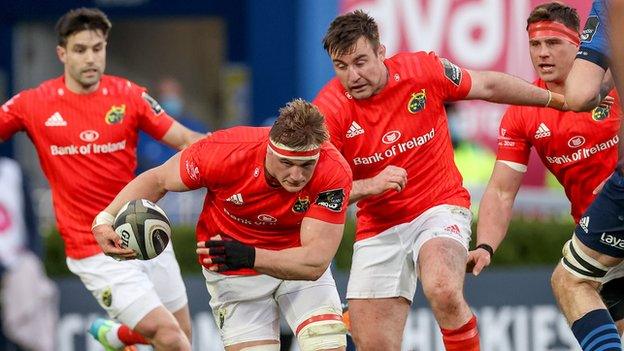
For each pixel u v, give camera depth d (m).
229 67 55.81
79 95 26.48
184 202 44.22
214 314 23.86
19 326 31.59
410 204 23.55
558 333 36.34
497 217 23.91
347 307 26.06
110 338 28.30
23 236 31.77
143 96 26.91
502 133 24.22
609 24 11.52
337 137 22.83
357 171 23.42
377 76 22.09
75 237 26.78
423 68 22.72
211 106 72.06
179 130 27.03
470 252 23.50
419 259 22.92
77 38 26.00
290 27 44.91
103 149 26.56
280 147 19.83
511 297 36.12
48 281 33.22
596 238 20.91
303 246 20.62
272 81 45.12
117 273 26.55
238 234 22.28
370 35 21.92
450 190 23.72
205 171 21.08
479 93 22.80
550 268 36.88
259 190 21.06
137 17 53.69
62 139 26.41
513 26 43.41
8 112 26.58
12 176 31.69
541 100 22.66
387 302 24.39
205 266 20.64
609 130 23.27
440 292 22.03
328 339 22.42
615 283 24.16
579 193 24.23
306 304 22.70
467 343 22.25
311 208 20.83
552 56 22.89
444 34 43.41
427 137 23.14
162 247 21.39
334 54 21.95
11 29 58.06
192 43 72.50
